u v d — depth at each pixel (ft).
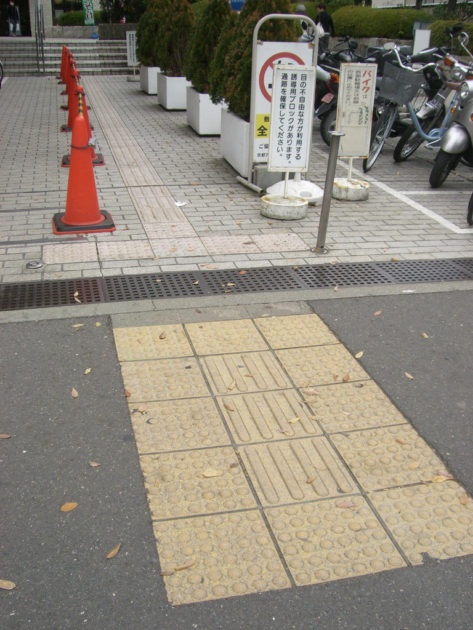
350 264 17.95
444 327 14.44
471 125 24.38
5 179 25.54
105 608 7.50
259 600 7.67
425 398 11.76
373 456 10.18
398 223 21.77
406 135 29.94
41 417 10.89
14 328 13.79
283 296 15.75
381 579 8.01
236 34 26.45
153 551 8.30
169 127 37.73
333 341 13.67
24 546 8.32
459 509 9.18
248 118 26.35
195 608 7.54
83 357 12.76
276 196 22.38
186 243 19.15
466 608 7.65
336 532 8.69
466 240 20.30
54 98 47.96
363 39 72.18
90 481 9.48
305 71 20.95
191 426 10.75
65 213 20.72
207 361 12.73
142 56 50.29
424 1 87.66
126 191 24.50
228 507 9.05
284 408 11.32
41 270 16.87
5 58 64.44
